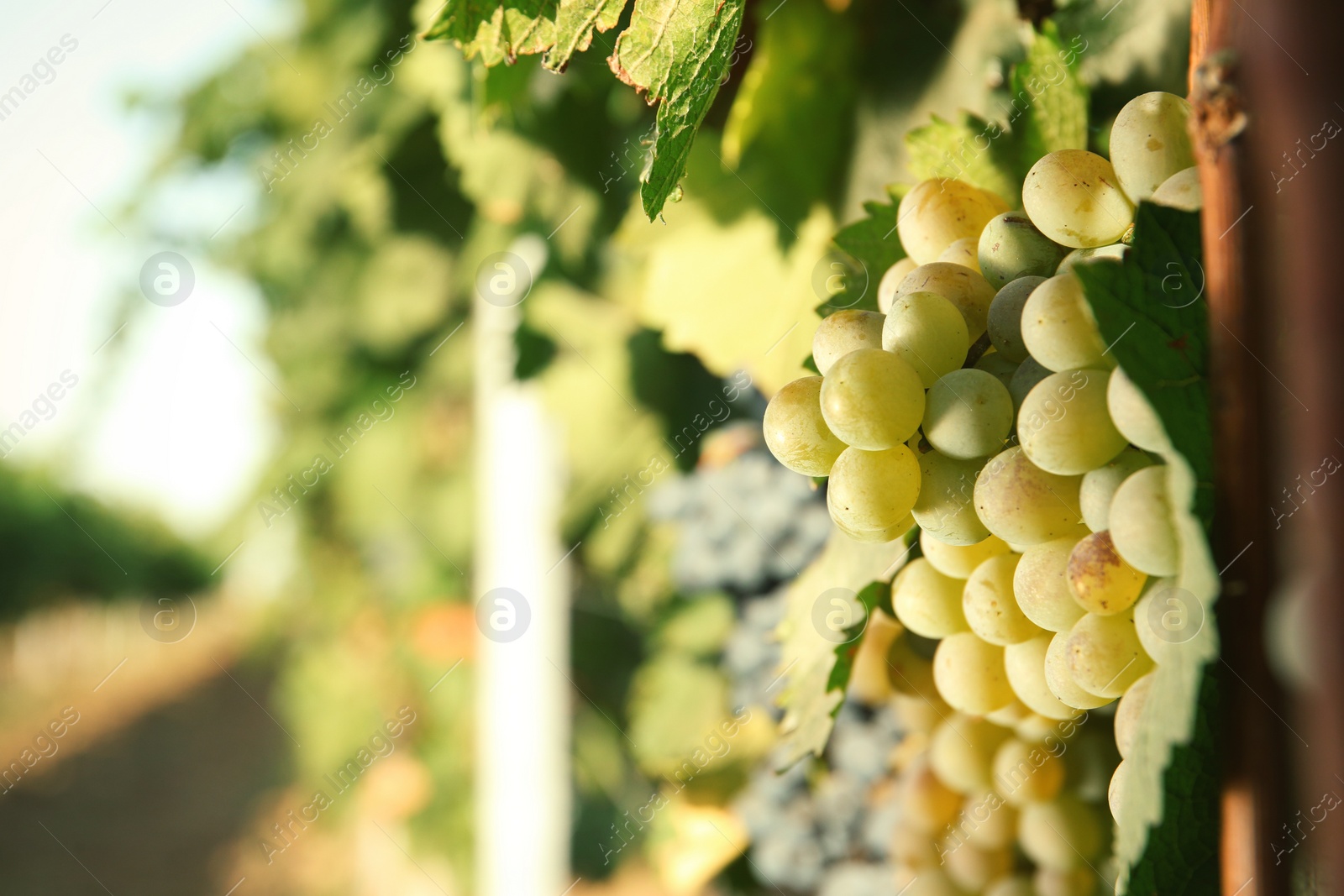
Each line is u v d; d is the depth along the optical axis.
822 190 0.55
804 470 0.40
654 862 0.98
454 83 0.88
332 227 1.84
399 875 2.31
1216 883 0.33
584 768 1.56
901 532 0.40
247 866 3.23
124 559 6.66
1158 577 0.36
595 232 0.91
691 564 0.78
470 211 1.19
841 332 0.40
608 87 0.78
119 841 3.65
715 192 0.61
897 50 0.53
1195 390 0.33
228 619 7.01
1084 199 0.37
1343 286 0.26
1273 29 0.28
